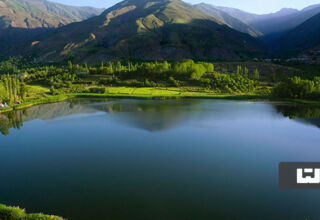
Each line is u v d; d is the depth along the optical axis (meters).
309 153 54.84
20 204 34.31
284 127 76.25
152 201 35.03
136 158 51.50
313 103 110.06
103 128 74.62
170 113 94.25
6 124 81.38
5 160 51.41
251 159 51.09
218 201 35.16
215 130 72.31
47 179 42.31
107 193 37.31
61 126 77.88
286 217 31.50
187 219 30.81
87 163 49.19
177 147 58.00
